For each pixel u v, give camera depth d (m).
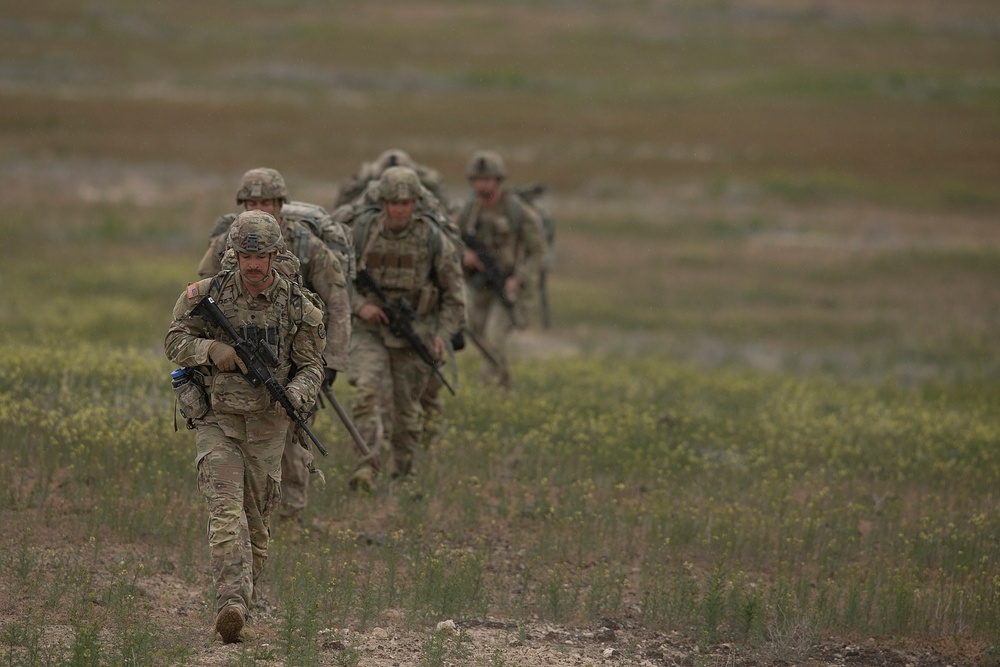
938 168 142.75
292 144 135.75
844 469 36.56
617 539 29.64
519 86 193.00
